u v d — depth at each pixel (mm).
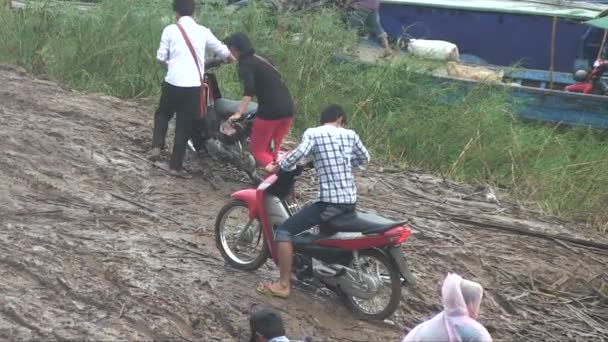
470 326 16953
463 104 43688
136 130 35875
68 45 44969
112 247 24453
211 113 31703
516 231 31469
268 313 19031
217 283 23438
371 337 22219
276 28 46719
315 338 21594
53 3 47188
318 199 22516
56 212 26406
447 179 38156
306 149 22219
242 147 30938
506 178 39719
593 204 37125
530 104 44969
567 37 51938
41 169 29641
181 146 31438
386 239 21625
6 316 19875
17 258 22406
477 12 53625
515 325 24984
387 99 43094
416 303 24734
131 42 44781
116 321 20281
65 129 34062
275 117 29281
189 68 30828
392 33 56250
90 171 30344
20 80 40688
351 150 22688
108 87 42812
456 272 27453
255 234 24734
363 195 33219
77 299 21172
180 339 20234
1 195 27016
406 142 40938
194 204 29109
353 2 49969
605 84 47219
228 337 20812
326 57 44188
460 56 54500
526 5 55188
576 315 26234
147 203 28547
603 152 42500
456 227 31109
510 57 53281
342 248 22328
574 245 31141
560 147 42312
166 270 23500
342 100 42781
